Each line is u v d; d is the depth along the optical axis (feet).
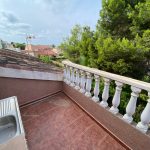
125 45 14.79
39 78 10.53
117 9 21.04
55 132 7.37
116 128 6.89
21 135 3.96
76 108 10.17
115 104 6.88
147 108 5.36
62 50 39.50
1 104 5.90
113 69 15.70
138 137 5.74
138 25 19.22
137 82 5.50
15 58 11.90
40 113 9.30
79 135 7.20
